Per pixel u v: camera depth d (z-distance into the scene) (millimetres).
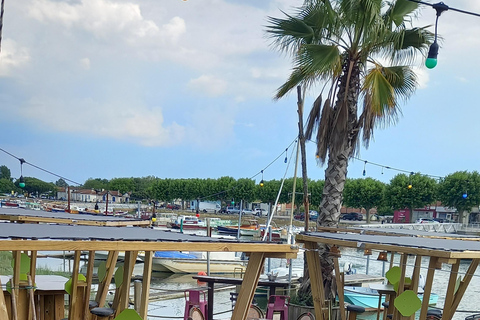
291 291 11484
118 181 136000
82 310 7125
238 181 94312
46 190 128000
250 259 5227
